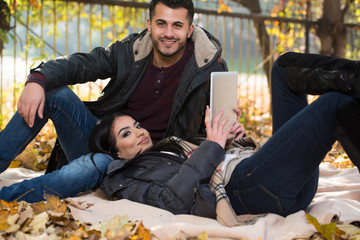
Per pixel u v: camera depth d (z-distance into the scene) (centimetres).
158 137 347
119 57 342
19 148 316
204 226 244
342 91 236
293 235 247
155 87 341
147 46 339
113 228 244
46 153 462
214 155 268
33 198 289
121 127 310
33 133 321
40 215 265
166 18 319
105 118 316
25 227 256
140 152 312
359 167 234
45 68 315
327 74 242
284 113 282
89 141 320
